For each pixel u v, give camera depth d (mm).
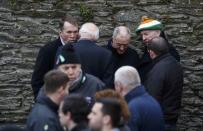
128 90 13703
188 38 20422
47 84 12750
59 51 15539
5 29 20500
